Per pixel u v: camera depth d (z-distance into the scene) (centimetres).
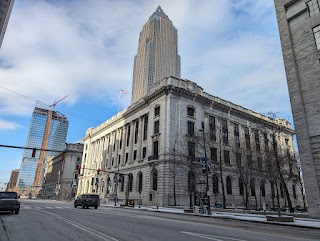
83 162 8588
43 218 1586
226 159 5253
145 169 4897
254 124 5997
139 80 15850
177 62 17388
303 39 2523
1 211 2080
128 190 5228
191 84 5181
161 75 15675
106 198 5906
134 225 1270
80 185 8294
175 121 4719
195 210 2764
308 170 2227
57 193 9762
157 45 16312
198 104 5172
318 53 2369
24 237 902
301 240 941
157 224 1347
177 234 988
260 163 5259
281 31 2716
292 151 6588
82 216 1770
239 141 5678
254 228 1370
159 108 5084
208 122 5247
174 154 4284
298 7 2606
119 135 6581
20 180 15512
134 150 5656
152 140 4975
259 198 5359
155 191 4444
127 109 6406
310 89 2370
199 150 4697
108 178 6519
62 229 1102
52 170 13100
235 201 4950
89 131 8694
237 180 5178
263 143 5850
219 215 2456
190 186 4128
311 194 2172
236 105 5975
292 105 2462
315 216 2111
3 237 901
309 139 2280
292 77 2511
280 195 5972
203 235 973
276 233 1156
